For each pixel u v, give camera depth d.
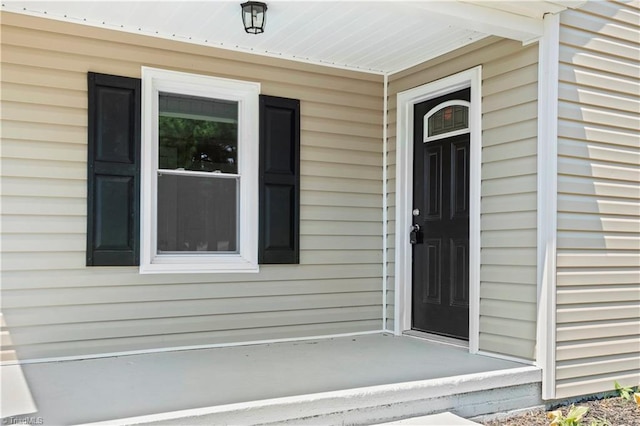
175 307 3.93
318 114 4.50
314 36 3.95
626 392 3.81
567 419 2.99
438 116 4.45
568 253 3.63
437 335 4.39
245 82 4.21
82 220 3.65
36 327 3.53
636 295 4.03
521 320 3.60
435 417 3.01
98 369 3.37
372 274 4.74
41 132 3.55
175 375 3.24
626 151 4.00
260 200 4.23
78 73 3.65
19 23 3.50
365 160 4.72
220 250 4.15
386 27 3.76
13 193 3.47
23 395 2.81
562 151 3.62
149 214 3.85
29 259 3.51
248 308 4.19
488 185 3.85
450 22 3.31
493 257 3.79
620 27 4.02
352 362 3.60
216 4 3.38
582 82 3.76
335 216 4.57
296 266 4.39
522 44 3.66
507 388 3.36
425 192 4.54
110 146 3.72
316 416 2.77
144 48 3.86
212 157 4.14
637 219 4.06
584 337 3.71
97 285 3.70
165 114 3.99
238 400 2.71
